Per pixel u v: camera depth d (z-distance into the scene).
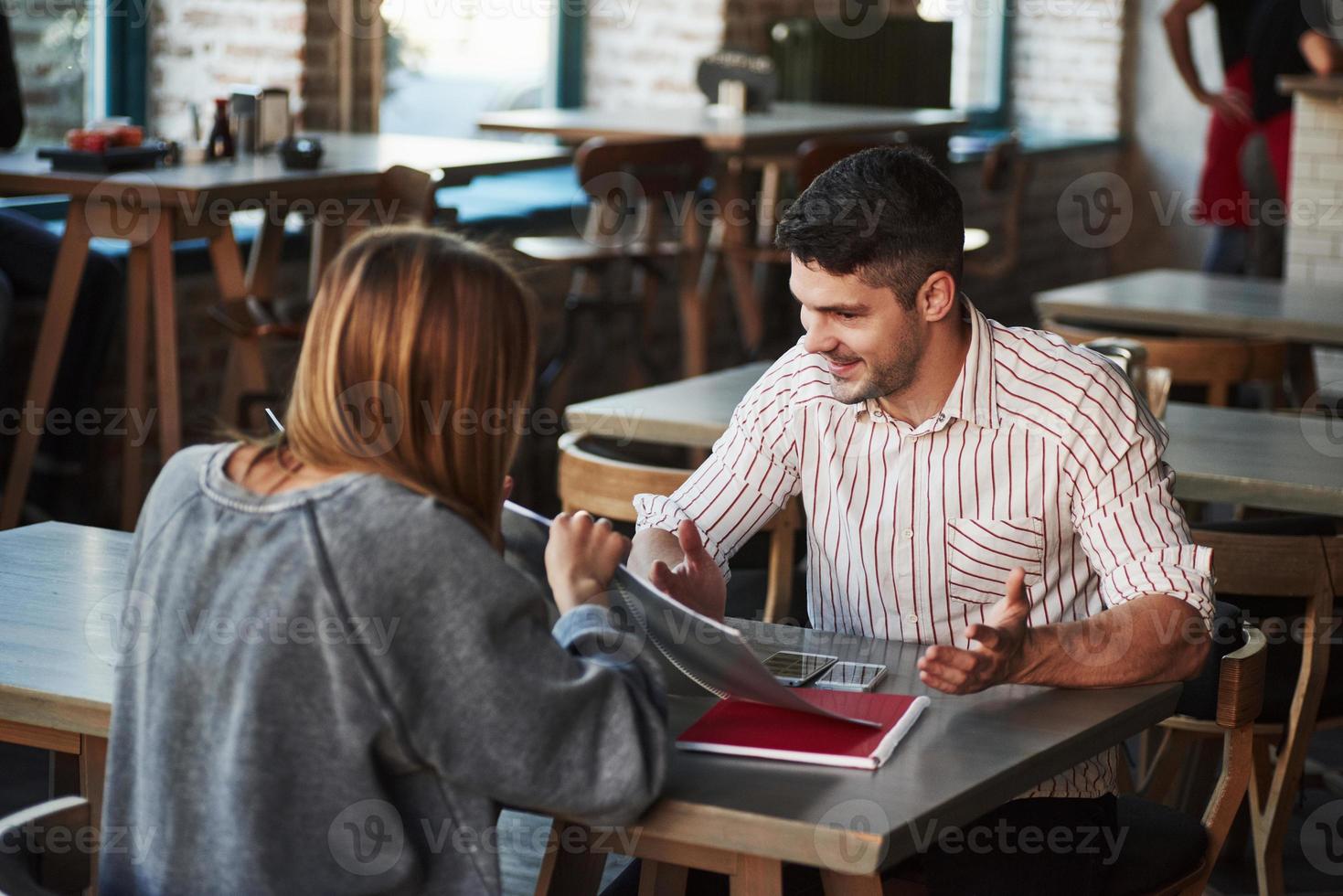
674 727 1.45
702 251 5.41
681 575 1.69
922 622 1.81
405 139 5.03
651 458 3.20
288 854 1.23
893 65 6.98
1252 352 3.46
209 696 1.25
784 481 1.90
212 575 1.27
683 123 5.46
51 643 1.59
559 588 1.44
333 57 5.38
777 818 1.24
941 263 1.67
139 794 1.30
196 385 4.59
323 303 1.29
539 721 1.23
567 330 5.16
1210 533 2.16
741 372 3.29
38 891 1.19
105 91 5.07
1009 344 1.76
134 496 3.91
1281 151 6.25
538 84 6.71
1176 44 6.40
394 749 1.23
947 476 1.77
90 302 3.91
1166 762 2.41
